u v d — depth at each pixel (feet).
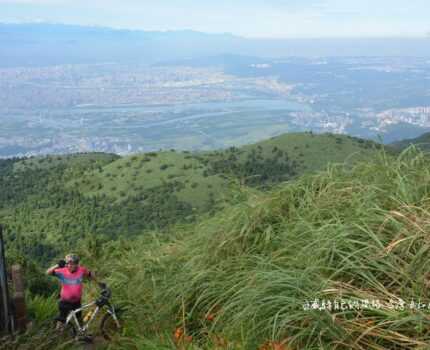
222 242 21.56
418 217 15.78
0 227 19.88
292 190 23.29
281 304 15.84
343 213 18.35
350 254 15.26
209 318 18.76
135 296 24.25
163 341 18.25
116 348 19.52
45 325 20.34
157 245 29.32
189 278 21.33
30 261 42.47
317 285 15.39
